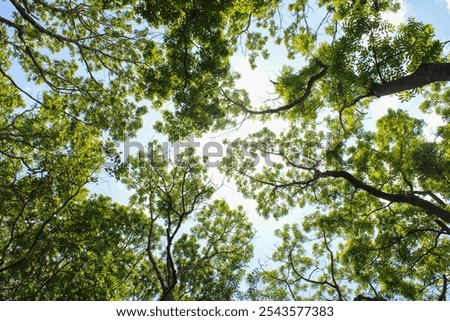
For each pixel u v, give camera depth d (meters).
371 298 10.87
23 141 12.27
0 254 11.58
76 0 17.09
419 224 13.37
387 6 10.70
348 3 11.16
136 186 15.82
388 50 7.11
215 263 16.91
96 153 12.88
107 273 12.14
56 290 10.36
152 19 10.23
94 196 12.95
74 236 10.97
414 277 13.45
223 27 12.61
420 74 6.83
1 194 11.11
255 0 12.01
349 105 11.00
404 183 13.66
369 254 13.52
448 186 10.82
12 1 12.36
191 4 10.01
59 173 11.61
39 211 11.57
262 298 15.34
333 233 15.04
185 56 10.43
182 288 15.42
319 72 13.24
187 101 11.24
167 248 12.41
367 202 14.44
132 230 14.88
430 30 7.27
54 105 14.56
